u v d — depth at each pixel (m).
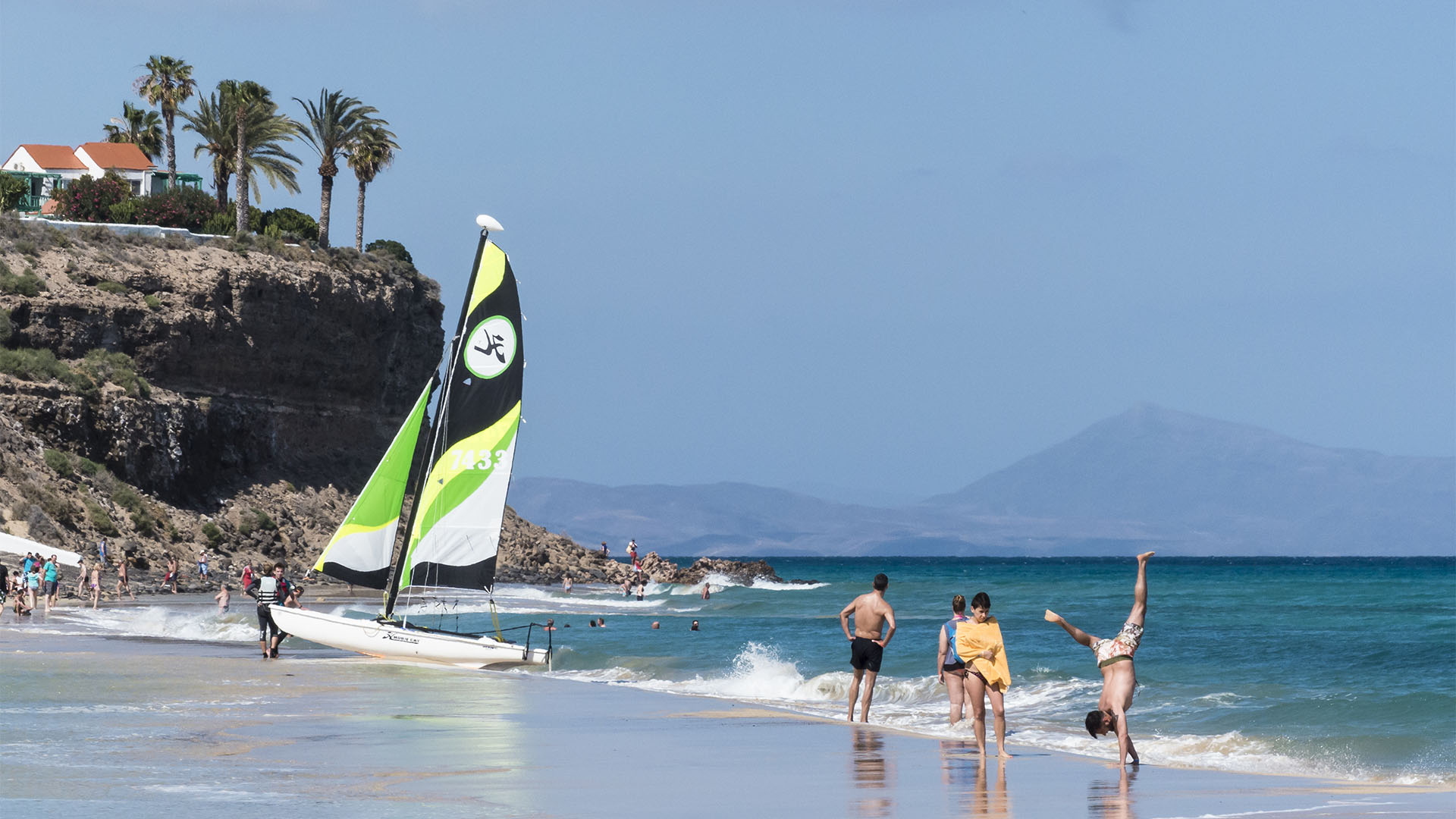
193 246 191.50
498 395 71.62
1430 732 47.44
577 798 28.58
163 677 54.75
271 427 190.50
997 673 36.09
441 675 59.19
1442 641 97.88
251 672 58.06
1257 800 29.38
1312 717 51.47
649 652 84.31
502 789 29.48
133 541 151.12
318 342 199.25
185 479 173.88
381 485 69.69
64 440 158.00
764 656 80.19
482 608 134.12
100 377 166.12
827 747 37.44
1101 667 35.59
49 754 33.72
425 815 26.09
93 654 65.88
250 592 66.69
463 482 70.94
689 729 41.28
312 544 181.12
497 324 71.75
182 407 174.38
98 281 175.38
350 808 26.78
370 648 65.94
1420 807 28.34
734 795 29.25
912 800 28.91
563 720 43.16
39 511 142.38
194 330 179.25
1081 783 31.66
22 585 97.75
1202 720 51.28
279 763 32.66
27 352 162.75
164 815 25.72
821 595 199.38
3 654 65.62
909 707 54.03
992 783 31.30
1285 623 130.50
